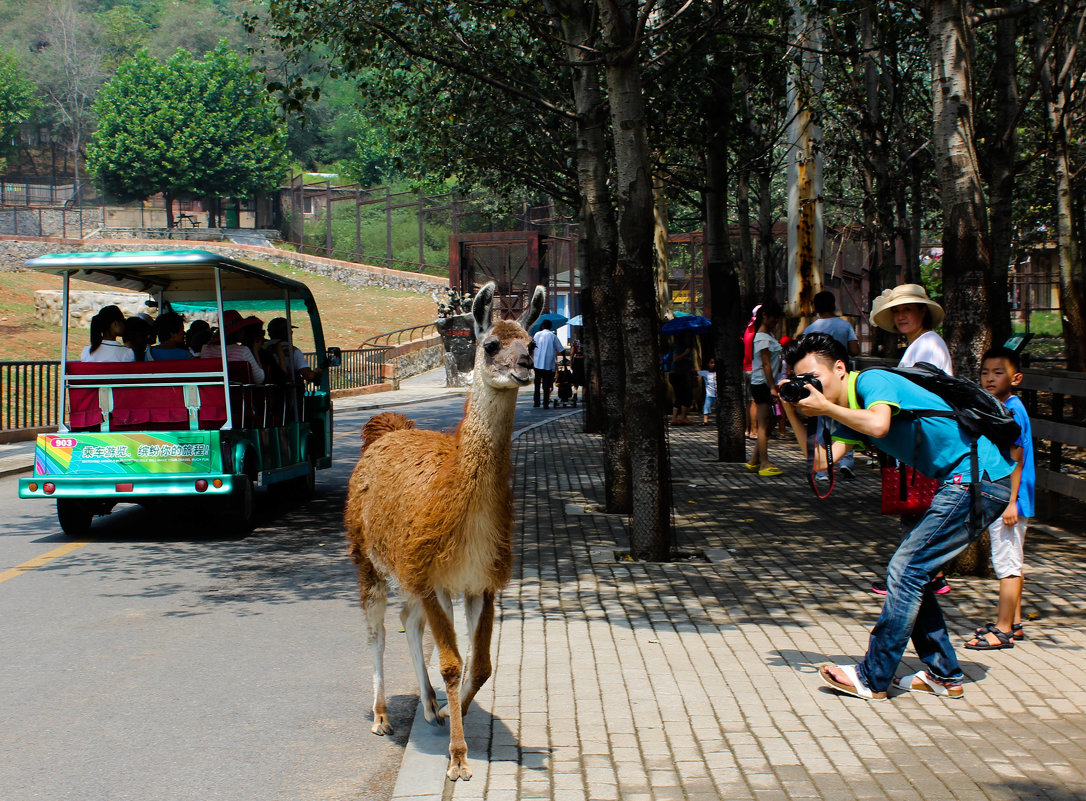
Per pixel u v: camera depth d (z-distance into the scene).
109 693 5.68
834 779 4.30
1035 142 18.36
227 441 9.95
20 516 11.67
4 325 33.12
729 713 5.10
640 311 8.66
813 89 14.64
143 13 122.56
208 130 75.31
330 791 4.42
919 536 5.23
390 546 4.78
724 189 14.39
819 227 15.23
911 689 5.43
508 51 14.08
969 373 7.96
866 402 5.23
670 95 13.53
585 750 4.64
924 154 17.80
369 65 12.84
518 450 17.56
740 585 7.87
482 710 5.16
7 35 103.00
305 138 99.06
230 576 8.59
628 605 7.27
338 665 6.23
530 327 4.70
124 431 9.98
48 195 82.44
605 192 11.01
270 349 11.71
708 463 15.24
